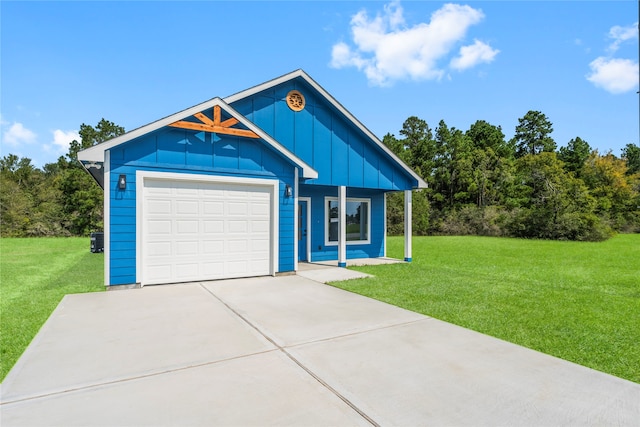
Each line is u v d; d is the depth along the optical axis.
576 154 42.84
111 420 2.37
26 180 36.00
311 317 5.07
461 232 32.38
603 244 20.92
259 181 8.34
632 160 54.09
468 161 37.75
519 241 23.50
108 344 3.87
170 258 7.41
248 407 2.56
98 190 30.11
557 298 6.66
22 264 11.60
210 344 3.89
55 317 4.94
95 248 15.41
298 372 3.18
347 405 2.60
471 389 2.90
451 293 7.02
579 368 3.40
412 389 2.88
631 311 5.75
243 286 7.31
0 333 4.63
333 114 10.77
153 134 7.16
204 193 7.76
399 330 4.51
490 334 4.54
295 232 8.95
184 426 2.30
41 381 2.95
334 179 10.70
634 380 3.26
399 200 31.94
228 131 7.73
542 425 2.38
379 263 11.64
